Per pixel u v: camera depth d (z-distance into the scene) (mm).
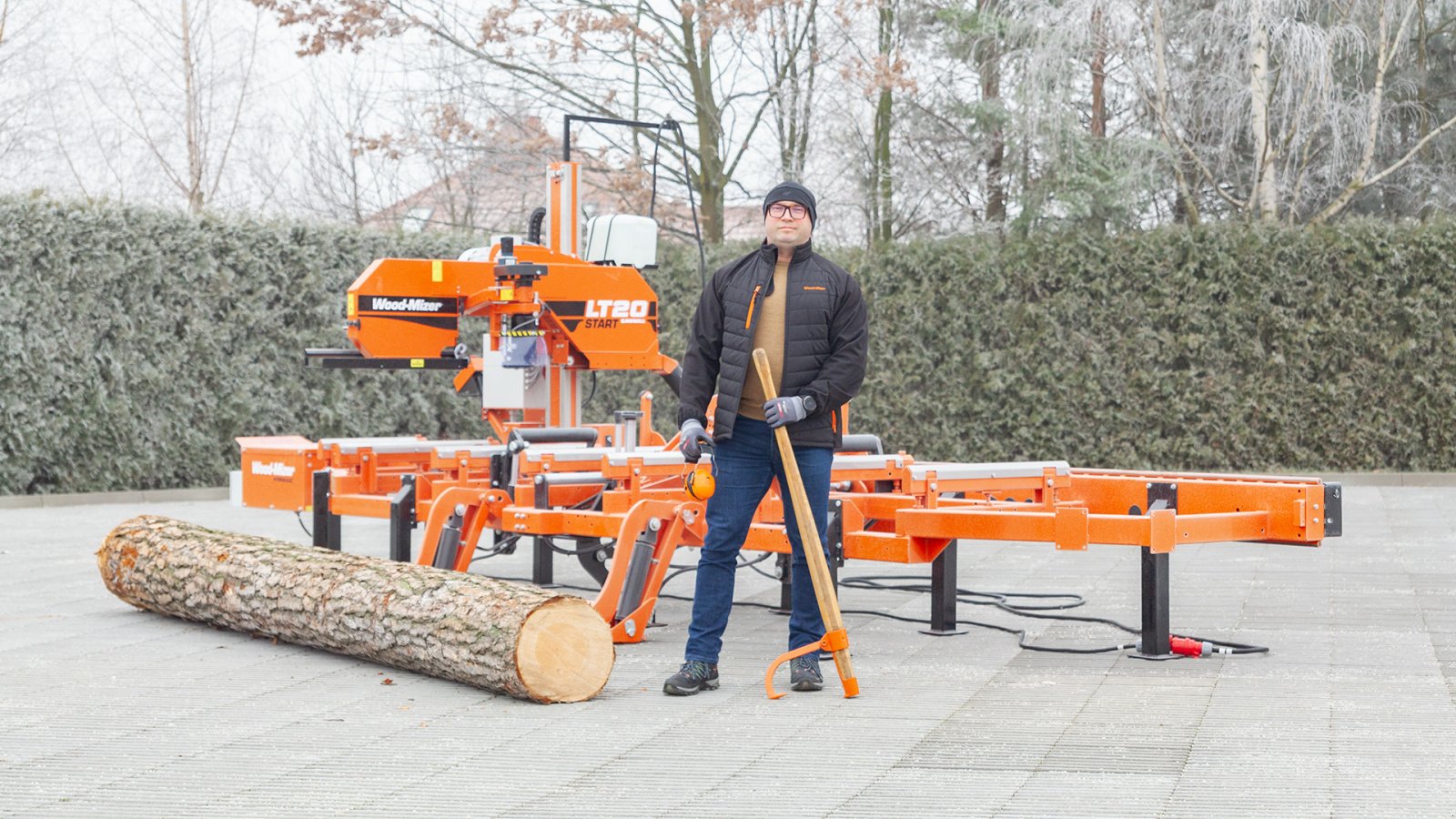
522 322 7453
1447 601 6523
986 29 17516
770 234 4617
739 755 3775
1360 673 4812
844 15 18203
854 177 19500
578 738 3984
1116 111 19438
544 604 4434
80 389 12461
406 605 4801
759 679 4887
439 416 15133
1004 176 18969
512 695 4555
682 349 15609
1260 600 6617
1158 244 14938
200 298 13188
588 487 6461
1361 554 8422
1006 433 15469
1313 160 18734
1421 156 19750
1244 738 3893
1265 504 5535
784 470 4566
